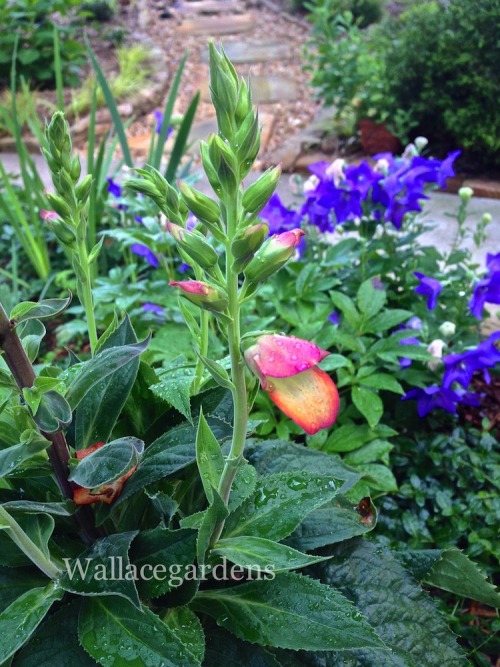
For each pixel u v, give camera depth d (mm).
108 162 1068
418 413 653
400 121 1383
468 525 561
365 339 657
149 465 344
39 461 323
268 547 313
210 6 2525
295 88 1838
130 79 1853
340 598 323
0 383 298
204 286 235
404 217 754
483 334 797
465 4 1327
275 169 242
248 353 237
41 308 292
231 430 368
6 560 334
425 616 372
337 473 436
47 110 1746
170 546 318
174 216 352
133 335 384
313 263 697
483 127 1308
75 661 309
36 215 995
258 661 340
